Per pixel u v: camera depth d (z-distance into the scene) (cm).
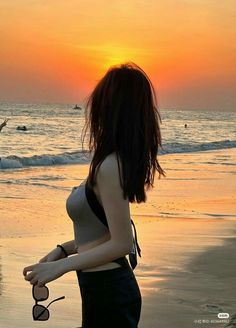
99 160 220
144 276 652
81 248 233
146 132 225
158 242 870
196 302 544
